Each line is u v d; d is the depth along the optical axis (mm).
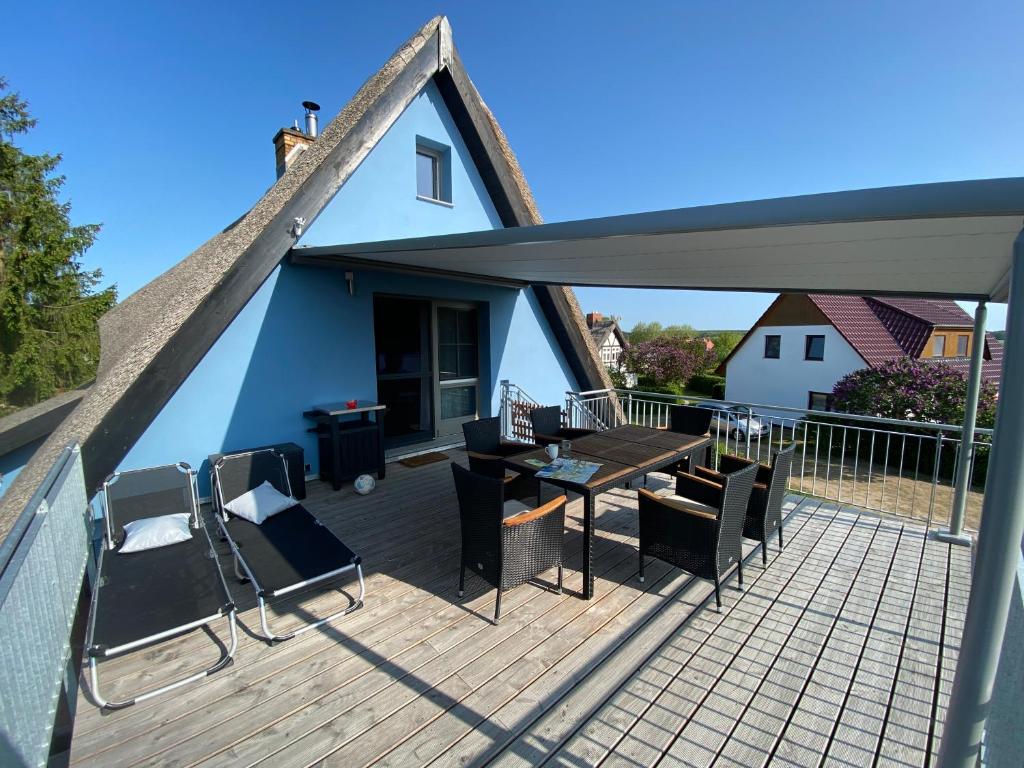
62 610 2283
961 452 3885
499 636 2639
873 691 2281
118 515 3520
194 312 4324
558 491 4969
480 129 6488
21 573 1683
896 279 3754
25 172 17969
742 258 3254
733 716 2119
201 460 4578
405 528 4039
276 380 5008
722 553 2916
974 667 1388
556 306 7824
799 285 4980
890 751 1950
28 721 1628
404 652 2508
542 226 2648
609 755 1918
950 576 3361
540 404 8102
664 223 2158
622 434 4410
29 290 16359
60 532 2428
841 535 4035
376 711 2123
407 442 6574
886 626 2785
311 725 2049
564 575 3326
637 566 3461
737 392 21297
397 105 5578
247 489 3896
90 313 17141
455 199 6574
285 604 2945
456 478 2832
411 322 6566
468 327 7273
